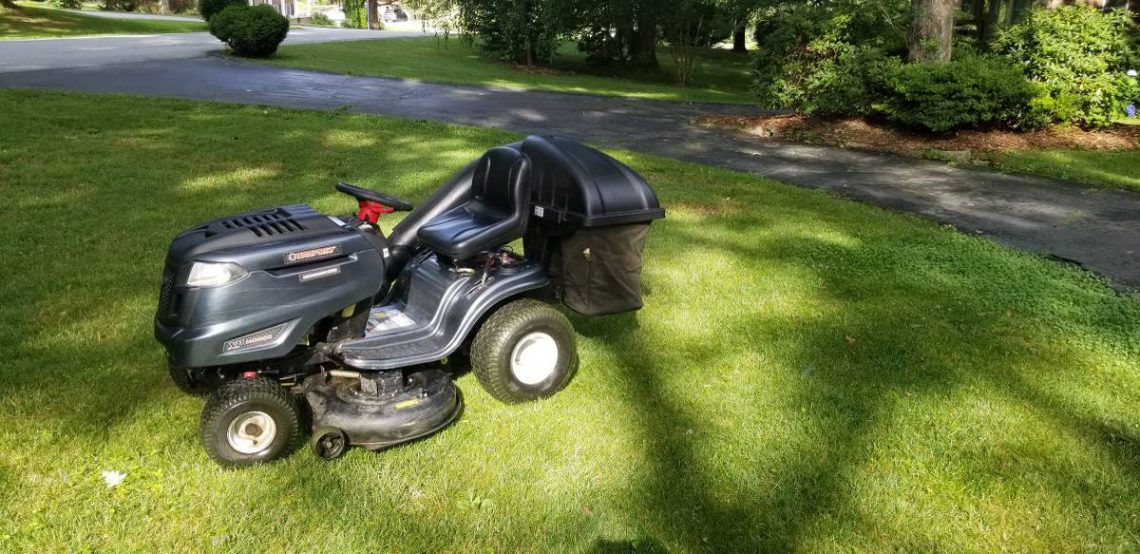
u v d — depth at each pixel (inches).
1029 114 498.6
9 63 711.7
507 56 1128.2
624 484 126.0
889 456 136.0
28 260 220.5
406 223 160.1
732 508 121.4
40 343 167.9
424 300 145.4
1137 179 402.9
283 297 119.6
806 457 134.9
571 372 157.2
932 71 495.5
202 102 533.0
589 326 188.5
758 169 410.0
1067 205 343.3
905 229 288.0
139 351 165.5
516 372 144.8
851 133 510.3
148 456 126.6
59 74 648.4
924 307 207.8
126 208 277.3
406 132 462.9
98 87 582.9
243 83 672.4
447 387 137.3
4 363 157.9
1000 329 193.9
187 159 362.0
